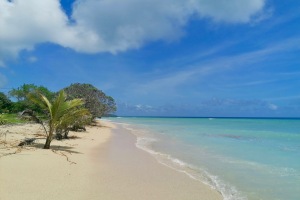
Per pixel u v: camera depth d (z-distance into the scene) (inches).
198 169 533.3
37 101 674.8
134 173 473.4
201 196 369.4
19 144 660.1
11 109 2161.7
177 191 385.1
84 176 424.5
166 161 606.9
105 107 1875.0
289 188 412.5
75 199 322.3
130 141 1003.3
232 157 674.8
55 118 645.3
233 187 415.5
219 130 1784.0
